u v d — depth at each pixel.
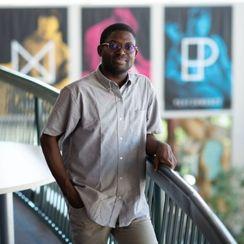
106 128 2.48
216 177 12.95
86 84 2.46
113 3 12.34
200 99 12.84
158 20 12.54
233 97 12.91
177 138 12.88
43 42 12.17
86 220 2.55
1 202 3.64
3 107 4.96
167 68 12.68
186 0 12.55
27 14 12.05
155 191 2.68
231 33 12.73
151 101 2.63
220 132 12.95
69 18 12.22
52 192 4.24
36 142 4.58
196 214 2.12
